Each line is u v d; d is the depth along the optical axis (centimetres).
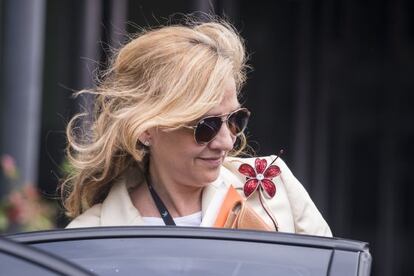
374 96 3491
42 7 2036
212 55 743
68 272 566
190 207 777
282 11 3031
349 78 3388
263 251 639
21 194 1919
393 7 3478
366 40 3431
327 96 3297
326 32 3244
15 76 2003
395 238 3659
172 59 739
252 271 629
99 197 793
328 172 3378
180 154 746
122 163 773
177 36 750
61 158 2166
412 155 3562
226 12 2609
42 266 567
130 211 770
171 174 759
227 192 771
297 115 3142
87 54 2233
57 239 655
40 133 2186
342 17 3322
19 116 2008
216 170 755
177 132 740
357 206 3509
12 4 2005
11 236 657
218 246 645
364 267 620
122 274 632
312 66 3216
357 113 3444
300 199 802
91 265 636
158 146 752
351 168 3466
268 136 3056
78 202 787
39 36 2030
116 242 651
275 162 811
